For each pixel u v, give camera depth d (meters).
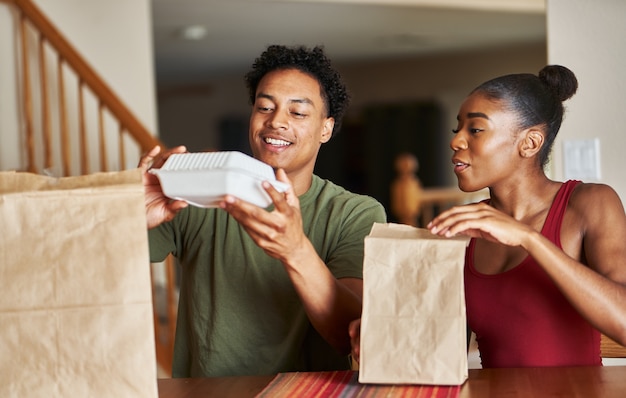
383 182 9.55
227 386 1.24
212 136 10.33
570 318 1.36
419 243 1.14
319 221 1.51
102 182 1.06
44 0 4.18
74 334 1.03
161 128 10.62
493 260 1.43
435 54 8.78
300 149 1.47
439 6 5.12
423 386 1.16
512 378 1.21
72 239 1.04
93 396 1.04
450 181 9.23
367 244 1.15
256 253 1.48
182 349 1.57
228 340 1.47
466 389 1.15
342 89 1.55
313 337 1.51
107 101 3.54
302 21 6.57
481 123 1.36
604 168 2.09
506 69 8.59
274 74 1.49
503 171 1.38
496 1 5.28
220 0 5.70
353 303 1.32
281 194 1.13
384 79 9.43
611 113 2.07
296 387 1.19
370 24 6.79
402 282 1.15
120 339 1.04
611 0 2.06
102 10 4.25
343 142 10.02
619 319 1.20
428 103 9.18
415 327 1.14
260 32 7.02
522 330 1.38
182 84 10.37
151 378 1.04
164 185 1.11
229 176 1.08
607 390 1.13
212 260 1.51
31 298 1.03
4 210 1.03
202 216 1.54
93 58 4.24
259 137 1.48
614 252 1.32
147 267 1.04
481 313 1.42
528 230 1.19
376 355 1.15
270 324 1.47
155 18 6.25
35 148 4.01
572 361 1.37
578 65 2.09
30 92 3.86
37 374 1.03
